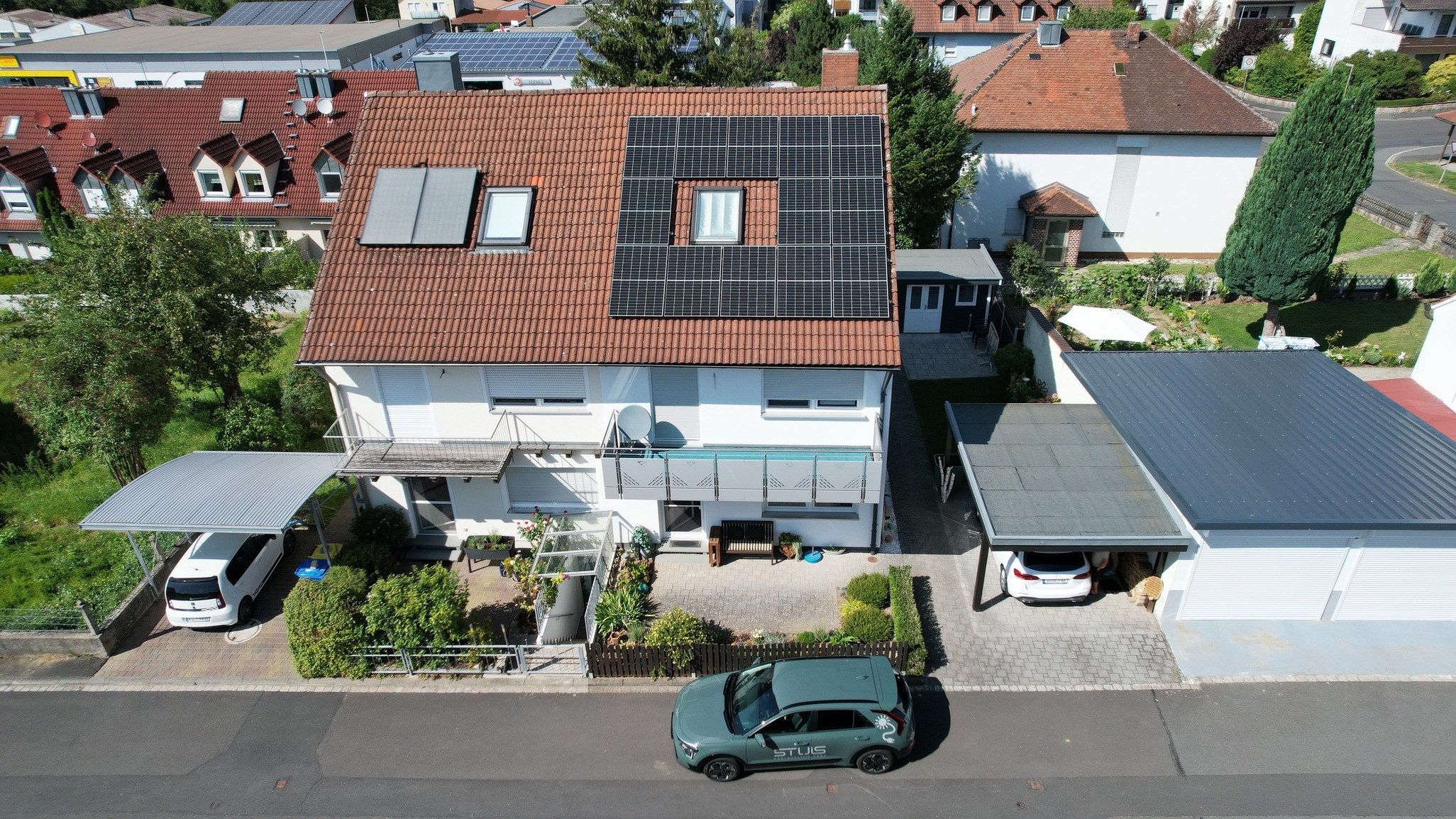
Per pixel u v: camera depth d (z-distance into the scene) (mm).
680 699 14914
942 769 14164
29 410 20797
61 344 20078
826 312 16719
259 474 18750
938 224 32469
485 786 14172
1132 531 16266
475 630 16922
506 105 19984
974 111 34094
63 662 17234
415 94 20266
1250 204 25625
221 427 23891
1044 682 15836
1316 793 13461
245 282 23250
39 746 15227
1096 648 16562
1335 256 33469
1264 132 32500
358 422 18547
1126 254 35688
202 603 17422
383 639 16812
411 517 20047
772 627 17281
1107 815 13250
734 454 17578
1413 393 22250
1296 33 60375
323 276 17906
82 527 17047
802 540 19359
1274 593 16688
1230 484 16594
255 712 15875
